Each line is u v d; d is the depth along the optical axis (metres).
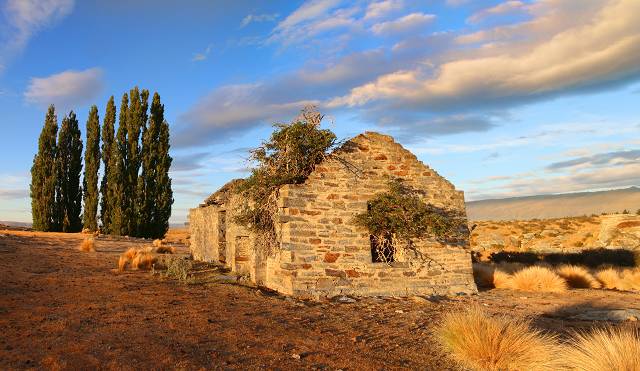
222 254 21.77
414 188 15.42
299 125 15.29
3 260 19.19
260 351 7.70
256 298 12.99
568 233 40.62
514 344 7.04
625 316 10.69
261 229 16.17
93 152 46.41
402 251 14.89
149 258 19.92
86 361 6.89
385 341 8.64
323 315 10.97
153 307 11.10
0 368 6.48
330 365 7.12
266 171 16.00
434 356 7.68
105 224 43.97
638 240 33.28
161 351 7.46
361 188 14.84
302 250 13.94
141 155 44.28
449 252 15.30
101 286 14.10
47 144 46.50
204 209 25.05
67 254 23.42
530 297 14.44
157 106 45.16
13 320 9.38
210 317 10.16
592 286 18.14
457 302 13.26
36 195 45.72
